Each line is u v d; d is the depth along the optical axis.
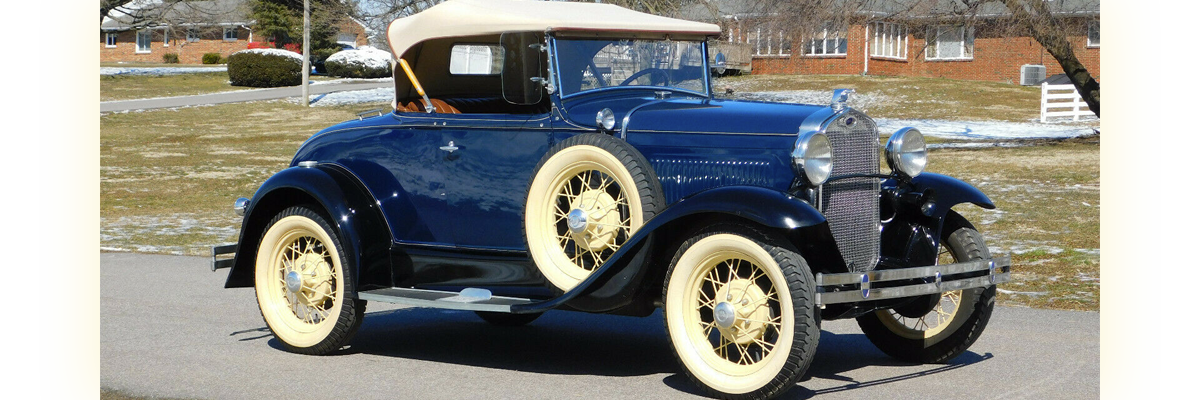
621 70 6.32
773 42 20.59
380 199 6.58
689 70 6.73
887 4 21.72
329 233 6.42
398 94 6.78
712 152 5.54
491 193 6.16
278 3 55.84
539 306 5.63
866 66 39.66
